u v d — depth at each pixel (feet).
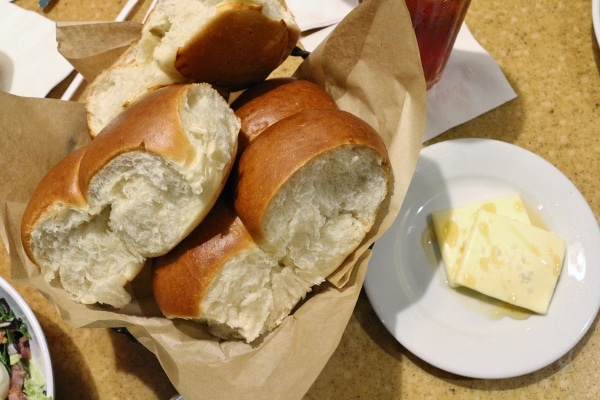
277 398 1.05
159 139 1.00
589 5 1.60
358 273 1.13
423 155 1.41
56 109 1.26
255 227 1.07
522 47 1.57
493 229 1.31
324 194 1.14
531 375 1.26
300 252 1.15
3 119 1.17
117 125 1.05
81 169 1.06
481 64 1.53
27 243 1.11
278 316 1.15
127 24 1.34
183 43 1.14
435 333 1.25
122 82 1.28
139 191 1.04
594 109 1.49
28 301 1.36
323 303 1.13
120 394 1.29
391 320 1.26
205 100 1.07
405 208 1.38
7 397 1.18
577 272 1.28
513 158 1.39
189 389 1.06
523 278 1.27
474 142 1.41
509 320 1.27
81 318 1.10
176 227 1.06
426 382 1.27
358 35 1.18
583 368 1.26
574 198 1.34
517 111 1.50
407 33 1.11
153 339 1.08
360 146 1.07
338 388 1.28
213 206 1.10
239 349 1.11
